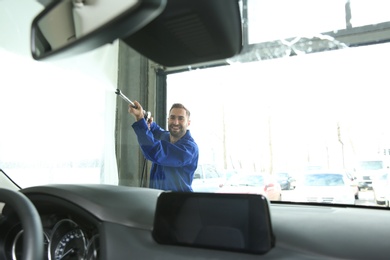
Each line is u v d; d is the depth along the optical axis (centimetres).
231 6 58
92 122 245
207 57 65
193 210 79
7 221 83
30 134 207
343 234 75
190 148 155
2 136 190
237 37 64
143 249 79
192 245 76
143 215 87
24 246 65
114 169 244
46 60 56
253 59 195
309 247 70
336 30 202
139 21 42
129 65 224
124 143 252
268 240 70
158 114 210
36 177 205
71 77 229
